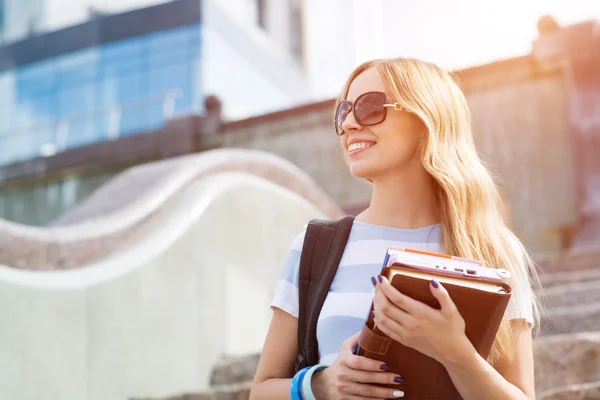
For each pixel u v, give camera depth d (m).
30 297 3.51
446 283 1.37
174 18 16.84
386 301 1.37
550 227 7.96
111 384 3.91
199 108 16.34
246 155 5.82
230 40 17.52
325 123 9.34
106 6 17.44
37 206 10.67
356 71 1.89
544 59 8.20
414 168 1.80
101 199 5.14
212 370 4.71
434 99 1.78
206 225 4.97
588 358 3.55
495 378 1.40
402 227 1.80
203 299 4.80
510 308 1.65
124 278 4.13
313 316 1.72
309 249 1.81
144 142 10.18
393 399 1.49
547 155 8.10
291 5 20.55
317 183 9.26
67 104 17.28
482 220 1.74
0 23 18.05
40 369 3.51
